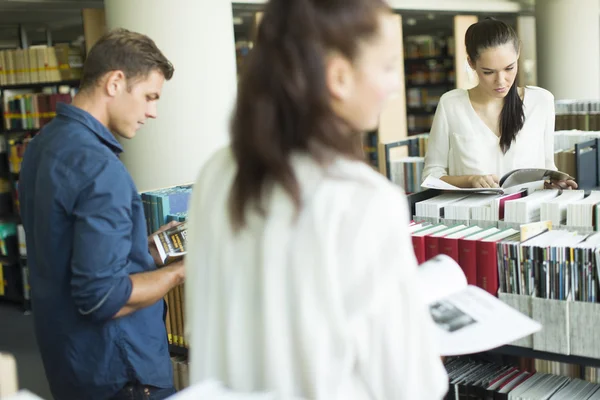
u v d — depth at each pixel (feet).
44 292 6.49
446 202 8.68
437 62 33.42
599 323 6.49
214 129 17.33
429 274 4.74
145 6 16.63
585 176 15.03
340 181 3.11
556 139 16.74
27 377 14.97
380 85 3.20
